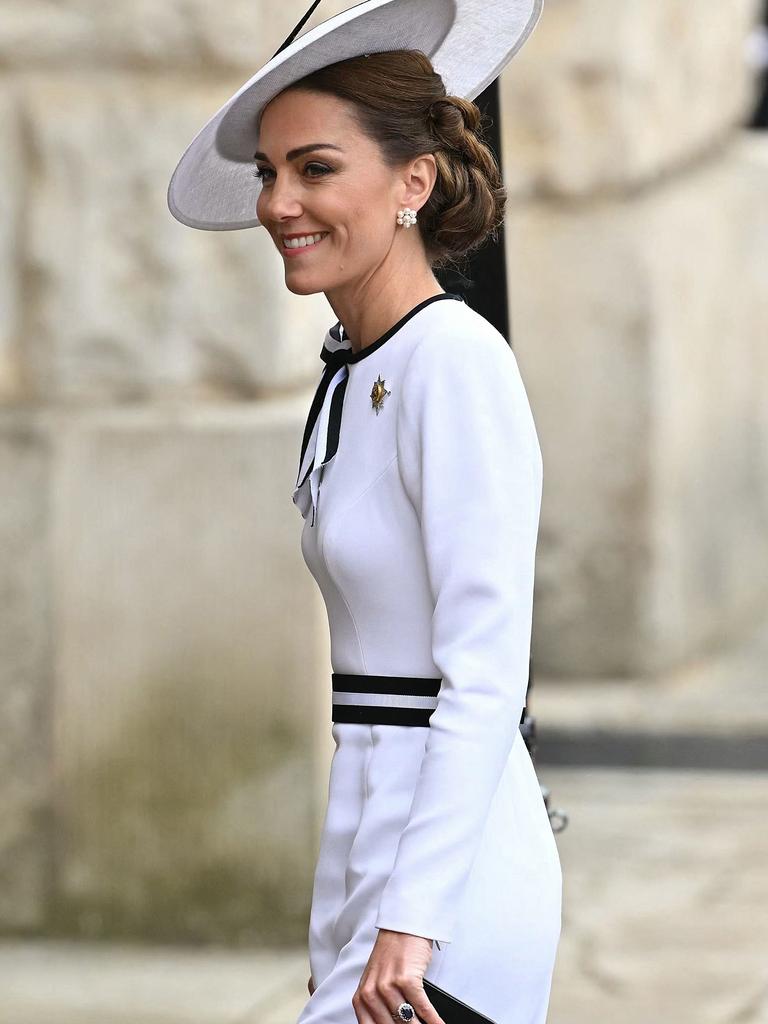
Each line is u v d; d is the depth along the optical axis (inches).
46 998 607.2
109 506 668.7
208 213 343.9
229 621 663.8
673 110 1187.9
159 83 673.6
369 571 278.7
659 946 667.4
